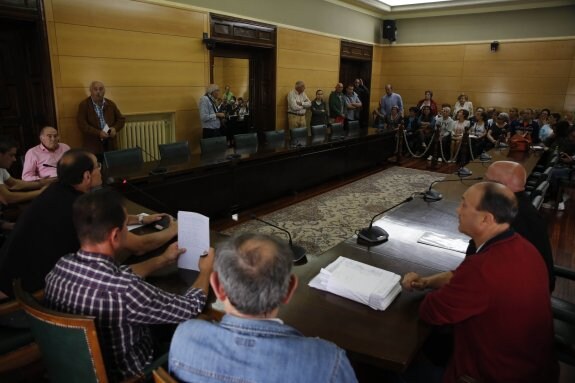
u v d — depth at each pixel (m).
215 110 5.45
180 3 5.26
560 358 1.60
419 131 8.03
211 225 3.97
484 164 4.37
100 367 1.09
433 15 8.81
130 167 3.58
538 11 7.77
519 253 1.28
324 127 6.21
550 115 7.10
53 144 3.32
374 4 8.22
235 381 0.73
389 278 1.57
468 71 8.73
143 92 5.11
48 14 4.10
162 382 0.78
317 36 7.58
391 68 9.65
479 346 1.28
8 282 1.61
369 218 4.31
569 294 2.89
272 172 4.59
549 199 5.04
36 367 1.91
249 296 0.75
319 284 1.57
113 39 4.68
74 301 1.14
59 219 1.63
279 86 6.98
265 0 6.39
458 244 2.05
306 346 0.75
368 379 1.58
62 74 4.32
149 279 1.58
